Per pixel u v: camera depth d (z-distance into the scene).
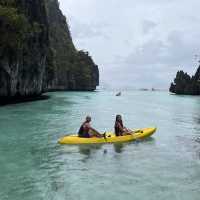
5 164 14.23
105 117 33.22
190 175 13.08
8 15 40.19
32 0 58.66
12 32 41.72
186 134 22.88
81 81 145.38
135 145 18.27
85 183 12.07
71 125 25.69
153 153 16.58
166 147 18.05
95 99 71.94
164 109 48.12
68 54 140.38
